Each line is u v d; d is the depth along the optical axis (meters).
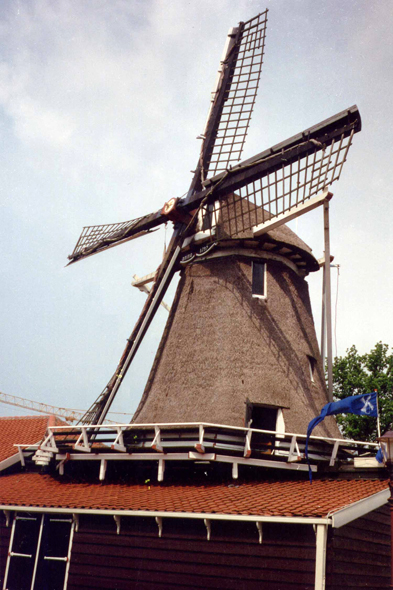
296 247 18.31
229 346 17.14
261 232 17.36
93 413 17.97
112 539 14.38
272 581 12.05
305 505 12.24
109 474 17.11
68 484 16.81
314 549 11.77
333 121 16.14
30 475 18.25
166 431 15.98
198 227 18.67
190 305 18.36
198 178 19.06
